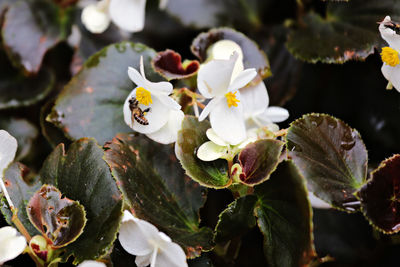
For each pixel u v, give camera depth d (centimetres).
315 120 36
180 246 35
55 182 37
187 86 39
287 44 42
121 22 42
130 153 37
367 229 40
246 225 36
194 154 36
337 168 36
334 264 39
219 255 38
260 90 39
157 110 36
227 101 36
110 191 36
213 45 40
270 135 37
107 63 40
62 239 35
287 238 35
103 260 36
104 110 39
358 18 42
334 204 35
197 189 37
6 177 36
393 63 37
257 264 38
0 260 33
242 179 35
